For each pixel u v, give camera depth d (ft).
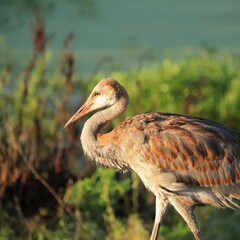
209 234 42.16
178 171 35.58
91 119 37.14
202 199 35.94
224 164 35.58
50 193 43.45
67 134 44.80
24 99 44.73
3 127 44.86
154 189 36.32
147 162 35.73
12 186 42.96
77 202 41.37
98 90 37.37
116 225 41.27
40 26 45.73
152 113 36.83
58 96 46.47
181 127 35.88
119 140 36.24
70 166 44.32
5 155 42.98
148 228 42.57
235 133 36.73
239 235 42.06
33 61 45.60
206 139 35.68
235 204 36.17
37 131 43.93
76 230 40.88
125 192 43.45
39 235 40.75
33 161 43.70
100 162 37.11
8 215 42.42
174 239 41.06
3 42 59.16
